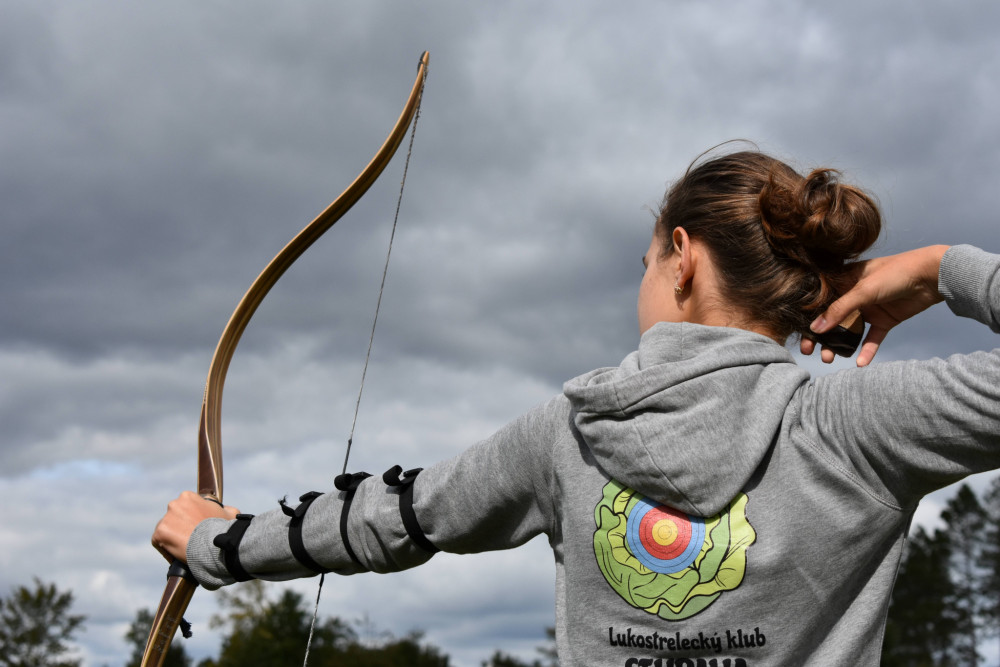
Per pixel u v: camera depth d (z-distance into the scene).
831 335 1.69
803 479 1.40
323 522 1.82
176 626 2.07
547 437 1.60
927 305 1.67
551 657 57.03
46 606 55.59
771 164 1.64
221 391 2.66
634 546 1.45
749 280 1.57
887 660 51.34
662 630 1.41
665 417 1.42
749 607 1.38
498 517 1.67
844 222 1.56
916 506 1.43
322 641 56.31
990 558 54.34
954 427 1.29
